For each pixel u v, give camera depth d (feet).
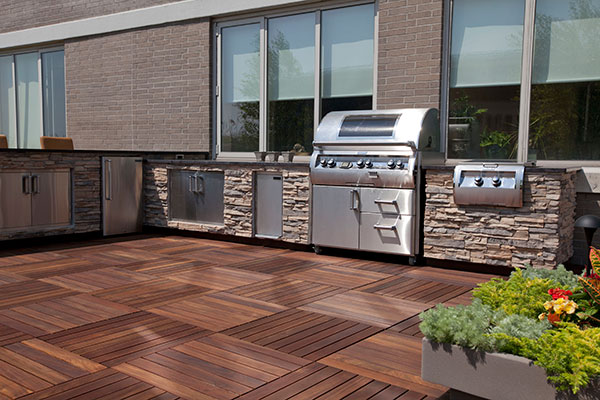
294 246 19.22
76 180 20.62
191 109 24.27
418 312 11.75
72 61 28.32
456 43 18.01
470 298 12.90
